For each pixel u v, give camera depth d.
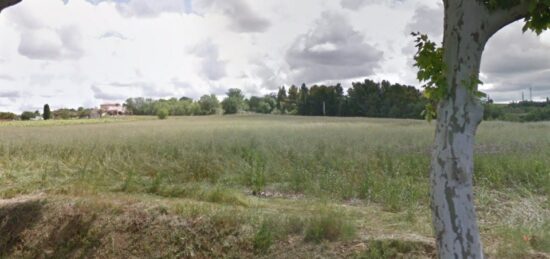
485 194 5.82
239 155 10.19
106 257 4.95
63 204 5.80
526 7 2.34
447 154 2.51
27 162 10.46
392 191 5.95
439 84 2.52
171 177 8.13
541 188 6.14
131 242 5.00
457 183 2.49
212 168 8.63
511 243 3.87
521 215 4.82
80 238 5.24
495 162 7.86
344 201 6.07
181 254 4.71
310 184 6.80
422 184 6.61
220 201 5.96
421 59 2.62
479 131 15.95
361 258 3.89
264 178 7.36
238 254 4.46
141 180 7.54
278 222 4.67
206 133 15.77
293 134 15.26
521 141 12.19
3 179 8.02
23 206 5.90
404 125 22.50
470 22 2.43
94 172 8.49
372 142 12.45
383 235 4.24
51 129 20.58
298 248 4.27
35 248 5.36
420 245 3.91
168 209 5.33
